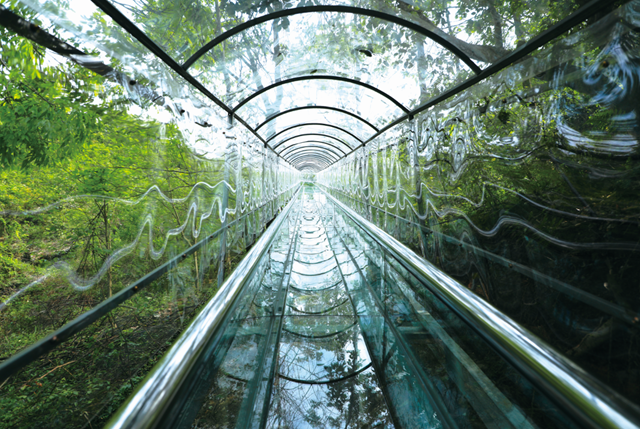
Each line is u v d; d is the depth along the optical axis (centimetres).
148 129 414
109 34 277
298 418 214
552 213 333
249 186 715
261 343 296
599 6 215
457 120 482
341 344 308
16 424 257
